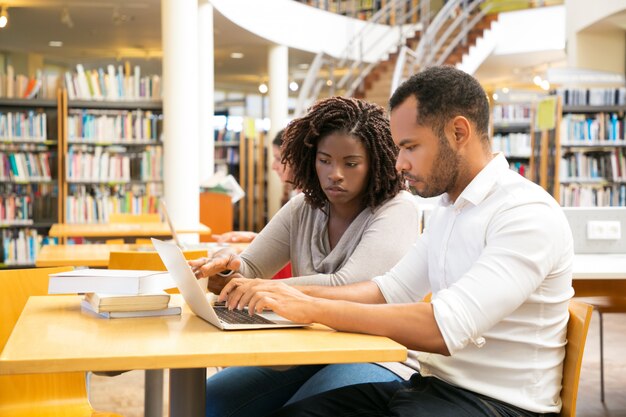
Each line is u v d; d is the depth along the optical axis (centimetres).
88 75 917
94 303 189
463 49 1405
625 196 1062
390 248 224
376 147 226
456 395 178
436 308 168
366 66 1494
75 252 480
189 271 171
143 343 155
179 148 862
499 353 178
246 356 148
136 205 934
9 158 900
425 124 179
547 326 177
